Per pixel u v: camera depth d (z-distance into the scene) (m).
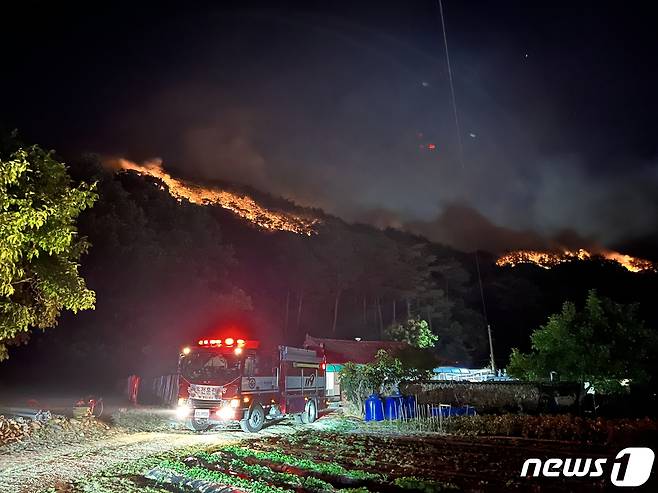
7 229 10.58
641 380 25.39
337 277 69.06
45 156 12.82
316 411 22.97
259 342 19.70
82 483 10.05
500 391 25.59
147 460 12.32
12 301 13.00
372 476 11.10
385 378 27.70
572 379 25.62
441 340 68.44
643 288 104.31
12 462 11.84
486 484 10.72
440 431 19.28
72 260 14.52
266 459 12.91
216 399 18.30
